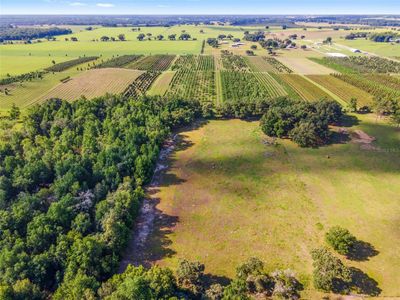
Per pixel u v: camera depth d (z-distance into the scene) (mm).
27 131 120000
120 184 90312
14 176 91750
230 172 105812
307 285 65062
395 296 62875
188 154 117000
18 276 61188
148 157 104000
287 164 110438
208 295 57375
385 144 123062
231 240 77062
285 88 197625
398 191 95062
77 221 74250
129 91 188250
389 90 180375
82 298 54781
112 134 115562
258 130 135875
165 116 133750
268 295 63000
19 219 74438
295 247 74812
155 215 85562
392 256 72062
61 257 65000
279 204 90062
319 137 125312
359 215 85188
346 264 69938
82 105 138625
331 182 99938
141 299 52625
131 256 72312
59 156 100750
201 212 86875
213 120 147125
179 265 64375
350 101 157875
